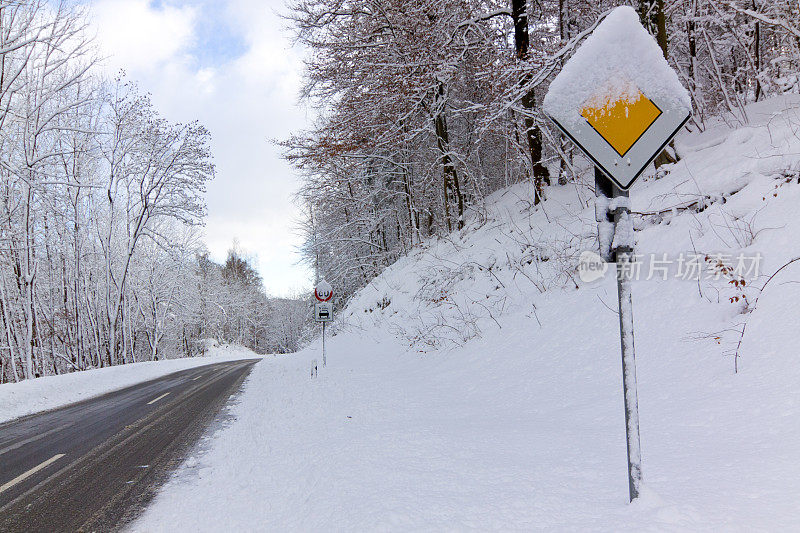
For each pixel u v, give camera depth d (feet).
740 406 14.35
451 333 41.24
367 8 58.80
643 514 8.99
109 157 102.83
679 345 20.12
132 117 102.73
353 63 60.85
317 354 73.26
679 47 54.24
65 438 26.94
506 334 33.01
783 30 40.06
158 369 81.41
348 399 28.94
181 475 18.12
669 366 19.21
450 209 76.13
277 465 17.70
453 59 51.88
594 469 12.13
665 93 8.46
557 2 56.49
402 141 64.80
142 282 128.26
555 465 12.80
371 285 94.02
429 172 77.25
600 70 8.57
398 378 34.27
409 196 90.22
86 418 33.53
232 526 12.76
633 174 8.67
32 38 72.59
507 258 44.83
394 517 10.74
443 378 30.66
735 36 50.49
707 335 19.56
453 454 15.03
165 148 106.63
